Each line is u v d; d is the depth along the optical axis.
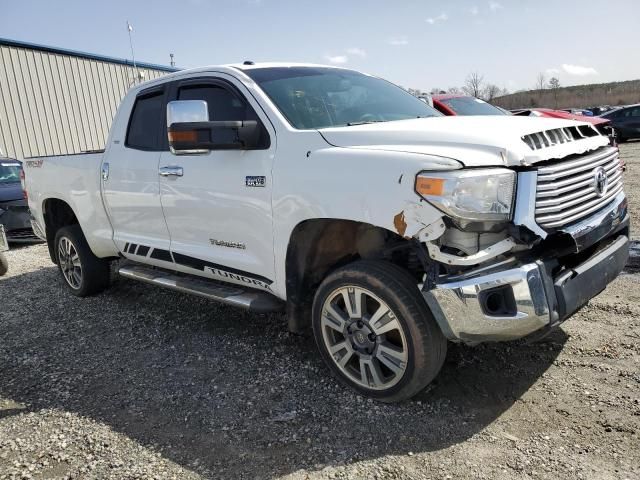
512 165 2.63
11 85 15.60
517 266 2.62
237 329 4.39
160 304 5.16
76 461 2.76
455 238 2.59
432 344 2.80
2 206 8.81
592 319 3.97
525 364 3.40
